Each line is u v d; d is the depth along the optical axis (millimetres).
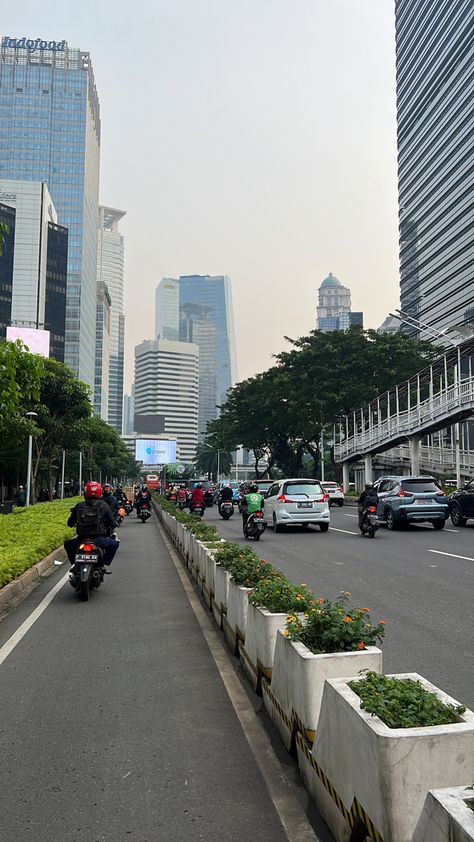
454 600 8445
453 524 21641
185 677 5426
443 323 108625
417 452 36594
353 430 48562
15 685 5250
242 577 6043
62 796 3387
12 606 8617
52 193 133000
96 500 9789
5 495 46562
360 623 3668
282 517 19406
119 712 4621
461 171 102688
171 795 3385
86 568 8961
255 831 3020
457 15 105125
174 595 9352
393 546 15219
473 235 98375
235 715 4531
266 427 55719
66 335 128875
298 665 3566
